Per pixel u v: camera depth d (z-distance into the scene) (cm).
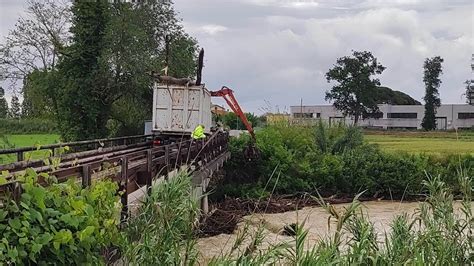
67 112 4066
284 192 3322
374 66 10200
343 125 3897
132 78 3994
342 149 3725
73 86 3950
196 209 653
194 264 654
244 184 3162
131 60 3934
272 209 2559
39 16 5459
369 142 4103
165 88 2327
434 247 697
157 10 4275
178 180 667
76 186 601
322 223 2006
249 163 3259
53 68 4181
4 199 500
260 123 4594
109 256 655
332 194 3425
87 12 4003
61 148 771
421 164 3431
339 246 678
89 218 565
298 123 3909
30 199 516
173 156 1408
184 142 1603
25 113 4922
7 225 488
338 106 10262
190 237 628
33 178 535
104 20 4028
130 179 1002
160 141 2303
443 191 785
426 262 676
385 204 2909
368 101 10069
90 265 561
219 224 1792
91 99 4009
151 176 1048
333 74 10231
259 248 733
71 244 534
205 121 2503
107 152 1716
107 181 680
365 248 643
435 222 745
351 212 659
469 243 720
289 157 3375
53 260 520
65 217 535
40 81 4109
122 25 3950
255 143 3291
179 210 627
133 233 646
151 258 601
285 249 659
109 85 4012
